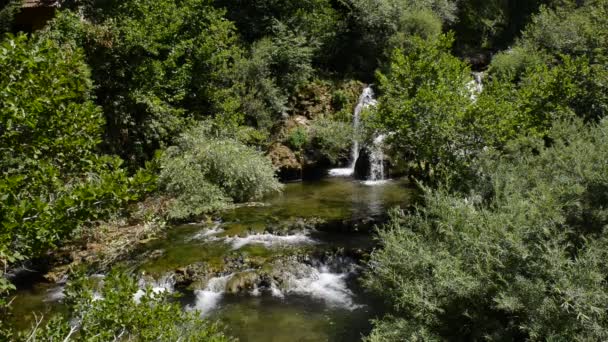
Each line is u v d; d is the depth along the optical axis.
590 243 4.68
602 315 3.96
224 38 15.69
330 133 15.94
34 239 2.72
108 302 3.42
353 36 20.12
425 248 5.39
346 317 7.13
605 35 13.38
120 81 12.69
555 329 4.05
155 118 13.15
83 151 3.57
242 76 15.98
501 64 16.86
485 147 8.12
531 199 5.09
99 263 8.62
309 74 17.92
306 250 8.93
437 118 8.42
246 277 8.15
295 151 15.59
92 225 9.64
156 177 3.19
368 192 13.24
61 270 8.51
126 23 12.77
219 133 14.06
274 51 17.03
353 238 9.67
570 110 9.05
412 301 4.88
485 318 4.56
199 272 8.26
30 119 3.02
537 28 17.58
